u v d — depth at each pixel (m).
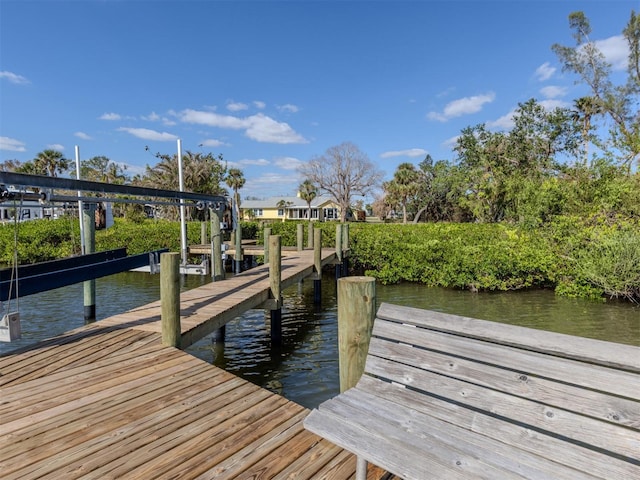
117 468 2.21
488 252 10.95
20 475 2.12
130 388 3.18
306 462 2.32
